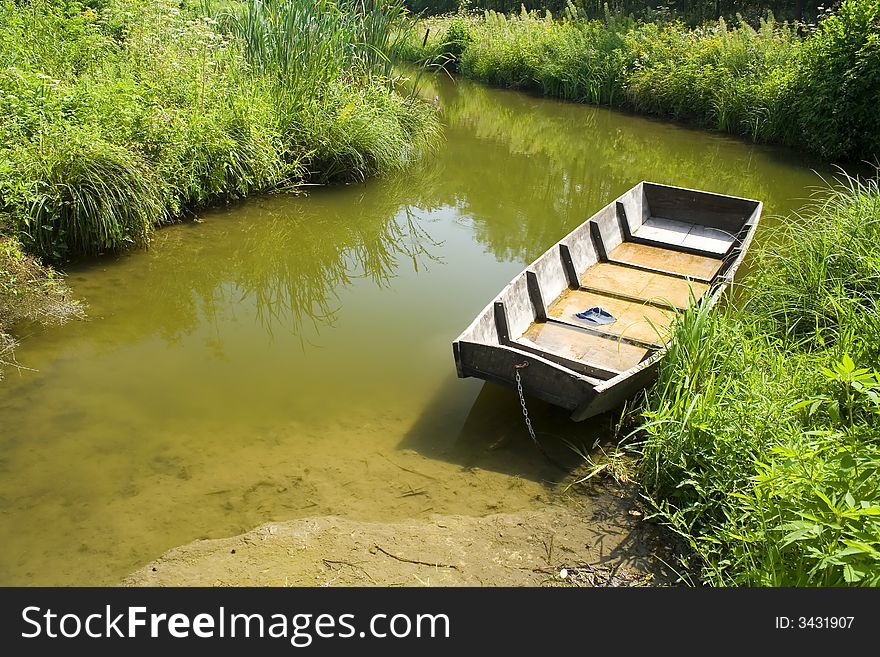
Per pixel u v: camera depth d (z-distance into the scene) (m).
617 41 18.83
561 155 13.34
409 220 9.66
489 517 4.18
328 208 9.73
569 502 4.32
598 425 5.09
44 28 9.44
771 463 3.55
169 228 8.59
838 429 4.07
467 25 23.66
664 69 16.84
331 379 5.67
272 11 10.87
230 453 4.71
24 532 3.99
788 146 14.06
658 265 7.71
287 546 3.92
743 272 7.51
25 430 4.87
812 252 6.12
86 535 3.98
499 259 8.41
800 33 18.75
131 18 10.41
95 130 7.47
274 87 10.38
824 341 5.21
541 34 21.11
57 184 7.09
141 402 5.26
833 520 2.81
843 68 12.73
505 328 5.59
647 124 16.19
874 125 12.38
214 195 9.30
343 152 10.43
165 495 4.30
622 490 4.43
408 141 11.98
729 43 16.34
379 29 12.53
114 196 7.46
